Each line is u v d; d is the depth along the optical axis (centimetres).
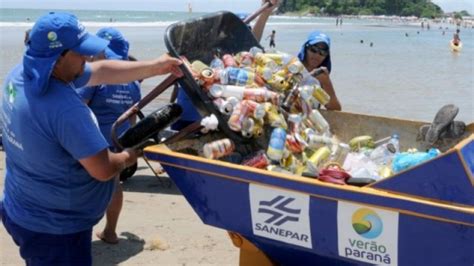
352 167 412
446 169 327
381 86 1869
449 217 312
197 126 418
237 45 484
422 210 317
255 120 422
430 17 16375
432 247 322
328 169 366
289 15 16538
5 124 347
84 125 328
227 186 371
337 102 541
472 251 313
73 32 322
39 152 333
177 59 406
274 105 437
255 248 398
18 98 332
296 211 353
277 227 363
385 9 16612
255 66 456
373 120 478
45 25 319
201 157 394
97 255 546
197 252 557
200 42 455
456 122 433
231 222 380
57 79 331
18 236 356
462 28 11031
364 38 5881
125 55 573
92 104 540
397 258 333
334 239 347
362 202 330
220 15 468
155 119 386
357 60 2888
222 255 551
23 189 347
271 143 414
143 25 6762
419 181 333
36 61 322
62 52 324
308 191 343
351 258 346
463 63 2808
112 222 565
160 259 541
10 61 2211
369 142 460
